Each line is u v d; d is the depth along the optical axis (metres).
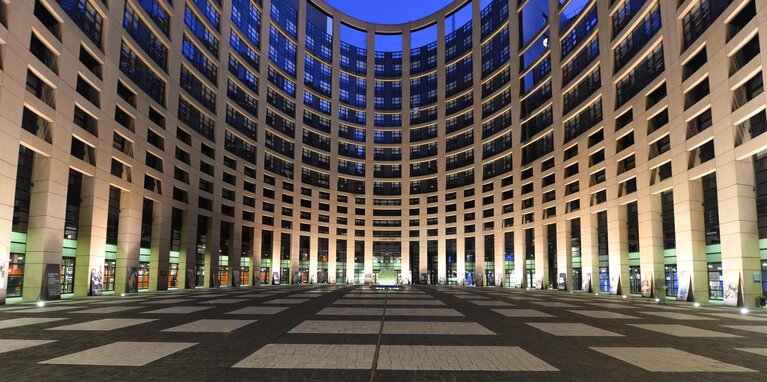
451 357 10.02
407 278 90.06
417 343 12.01
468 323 16.98
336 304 26.34
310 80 88.69
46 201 30.83
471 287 69.75
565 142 57.66
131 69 43.16
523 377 8.19
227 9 64.38
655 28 40.84
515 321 17.89
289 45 83.81
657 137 39.31
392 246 93.19
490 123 78.69
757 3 28.19
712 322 18.31
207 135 58.81
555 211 59.38
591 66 51.31
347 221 91.69
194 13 56.16
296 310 22.05
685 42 36.53
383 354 10.32
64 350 10.59
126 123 43.03
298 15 86.62
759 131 28.94
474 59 82.88
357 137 94.94
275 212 76.44
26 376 7.95
